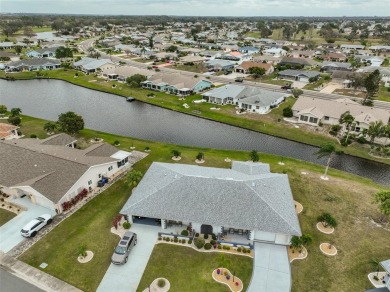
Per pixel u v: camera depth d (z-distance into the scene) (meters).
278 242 41.25
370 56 180.75
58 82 134.12
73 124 71.81
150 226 43.75
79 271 36.28
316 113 87.00
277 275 36.47
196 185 44.62
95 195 50.88
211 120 91.38
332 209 49.00
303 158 69.56
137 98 109.50
